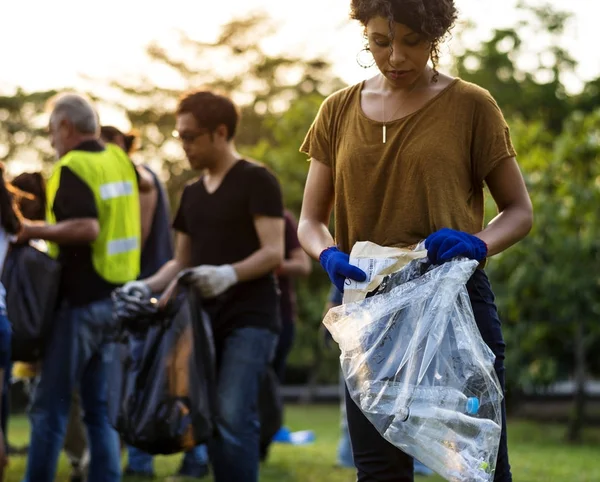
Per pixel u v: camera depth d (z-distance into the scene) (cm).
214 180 534
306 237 367
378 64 331
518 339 1373
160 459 838
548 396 2289
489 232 341
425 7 320
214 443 511
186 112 527
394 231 343
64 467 787
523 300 1355
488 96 343
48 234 558
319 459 849
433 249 326
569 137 1320
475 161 344
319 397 2425
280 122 2023
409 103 343
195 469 727
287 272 777
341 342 333
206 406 496
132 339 505
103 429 579
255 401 517
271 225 522
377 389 324
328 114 363
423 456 319
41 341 555
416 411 319
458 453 318
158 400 492
